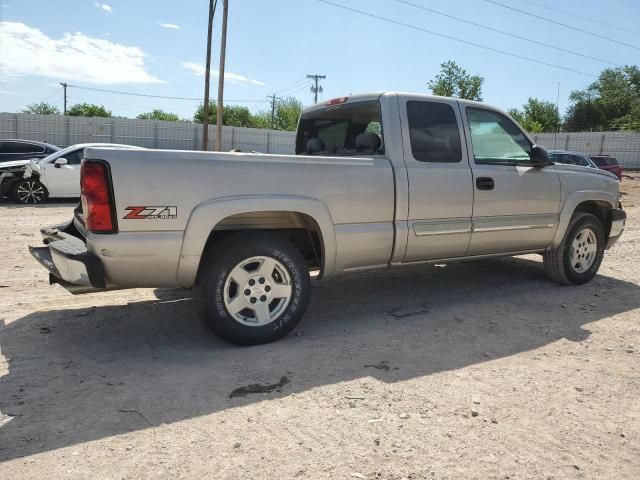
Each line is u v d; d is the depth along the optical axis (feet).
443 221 15.64
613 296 18.28
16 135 106.01
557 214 18.35
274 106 227.20
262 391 10.73
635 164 134.00
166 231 11.92
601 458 8.64
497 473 8.15
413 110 15.51
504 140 17.48
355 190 14.06
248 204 12.59
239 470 8.09
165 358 12.41
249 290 13.05
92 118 111.34
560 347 13.46
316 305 16.89
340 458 8.44
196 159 12.17
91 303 16.70
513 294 18.31
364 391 10.80
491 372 11.86
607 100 204.23
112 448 8.61
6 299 16.98
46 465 8.13
